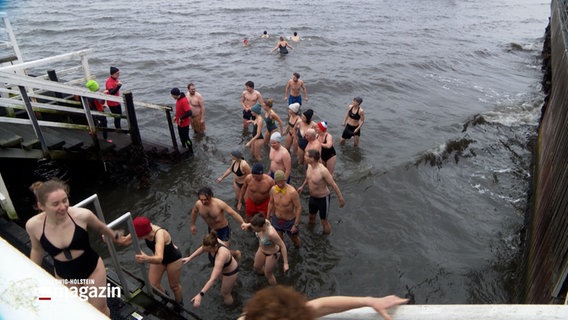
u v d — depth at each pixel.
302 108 15.03
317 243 8.34
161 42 24.28
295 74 13.87
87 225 4.00
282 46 21.53
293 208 7.55
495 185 10.67
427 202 9.75
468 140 12.69
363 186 10.24
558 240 5.79
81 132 9.66
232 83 17.44
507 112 15.37
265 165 11.19
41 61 8.94
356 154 11.80
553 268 5.52
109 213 8.95
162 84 17.41
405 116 14.54
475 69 21.16
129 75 18.56
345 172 10.87
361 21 31.78
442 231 8.86
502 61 23.02
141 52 22.12
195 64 20.19
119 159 9.40
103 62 20.39
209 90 16.61
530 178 11.03
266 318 1.54
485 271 7.82
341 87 17.11
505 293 7.36
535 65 22.47
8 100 7.71
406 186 10.30
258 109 10.95
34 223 3.78
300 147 10.72
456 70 20.69
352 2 40.34
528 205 9.84
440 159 11.53
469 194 10.22
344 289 7.30
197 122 12.59
